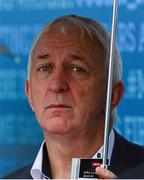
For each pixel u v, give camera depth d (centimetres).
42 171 409
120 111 579
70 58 396
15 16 590
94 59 398
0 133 591
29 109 590
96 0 581
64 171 405
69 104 386
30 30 589
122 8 577
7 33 592
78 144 396
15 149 589
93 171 350
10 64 591
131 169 403
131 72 577
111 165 405
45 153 412
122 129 579
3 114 592
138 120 577
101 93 399
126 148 416
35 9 589
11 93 592
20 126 590
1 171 587
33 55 407
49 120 387
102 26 410
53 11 586
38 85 394
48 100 387
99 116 399
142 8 575
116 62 409
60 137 391
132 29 576
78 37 401
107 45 405
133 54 577
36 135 588
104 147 363
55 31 405
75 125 387
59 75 392
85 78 394
